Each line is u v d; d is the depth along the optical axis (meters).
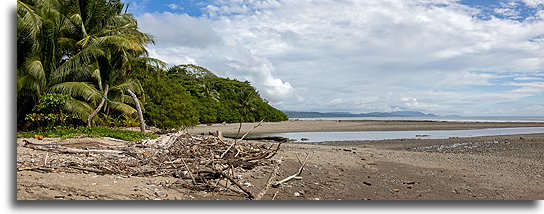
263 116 60.88
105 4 21.09
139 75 23.48
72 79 18.25
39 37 16.50
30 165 6.55
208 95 55.34
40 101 15.62
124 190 5.55
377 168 10.38
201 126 42.69
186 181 6.74
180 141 12.42
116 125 20.42
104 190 5.38
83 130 13.04
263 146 14.09
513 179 9.41
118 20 21.80
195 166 8.06
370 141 24.30
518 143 22.20
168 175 7.27
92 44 18.38
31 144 9.04
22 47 16.36
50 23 16.47
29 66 15.26
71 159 7.84
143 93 22.52
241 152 10.55
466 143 22.55
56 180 5.62
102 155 8.70
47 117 13.41
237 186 6.62
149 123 24.41
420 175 9.49
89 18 20.06
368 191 7.29
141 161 8.50
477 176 9.62
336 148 16.16
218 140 13.03
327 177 8.45
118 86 20.16
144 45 22.73
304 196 6.45
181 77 58.41
